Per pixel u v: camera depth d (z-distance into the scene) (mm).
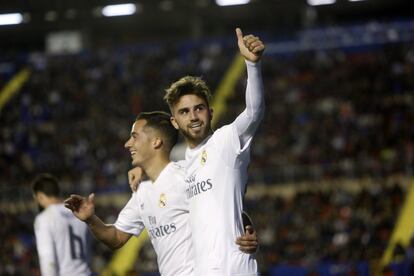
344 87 40531
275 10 53688
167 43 50875
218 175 5613
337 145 33906
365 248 23328
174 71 46250
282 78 42594
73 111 42500
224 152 5613
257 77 5441
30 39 57844
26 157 37844
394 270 20594
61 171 36219
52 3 49344
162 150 6301
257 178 32688
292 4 51906
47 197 8883
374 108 37219
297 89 41062
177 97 5723
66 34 53031
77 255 8852
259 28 57156
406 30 47500
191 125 5691
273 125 36406
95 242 26234
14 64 49688
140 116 6406
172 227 6133
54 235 8695
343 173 31500
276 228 26438
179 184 6113
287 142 34656
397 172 30781
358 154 32938
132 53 49156
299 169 32531
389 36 47406
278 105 39156
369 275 21969
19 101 44875
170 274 6160
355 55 45781
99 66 47781
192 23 55031
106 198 33312
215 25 57938
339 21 57781
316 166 32500
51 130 40656
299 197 28875
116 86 44750
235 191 5613
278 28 52688
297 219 26938
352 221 26031
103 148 37281
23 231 30203
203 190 5652
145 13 53031
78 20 53531
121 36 58500
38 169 36688
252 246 5512
